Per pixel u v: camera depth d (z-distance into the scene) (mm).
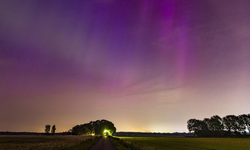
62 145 35625
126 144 33281
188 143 59125
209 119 135000
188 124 140250
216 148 42344
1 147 35938
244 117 123812
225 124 129500
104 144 39375
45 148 31203
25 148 32781
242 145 51844
